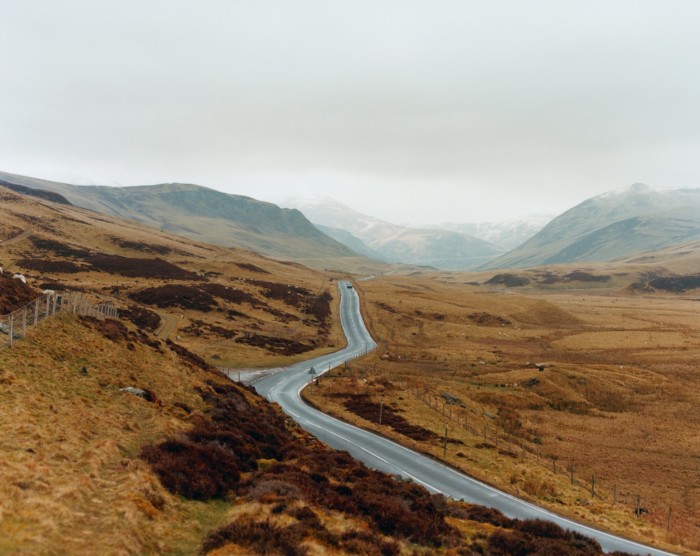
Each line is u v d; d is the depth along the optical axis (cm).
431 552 1719
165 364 3906
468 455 4294
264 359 8719
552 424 6444
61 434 1880
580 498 3553
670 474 4778
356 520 1842
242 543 1442
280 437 3316
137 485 1645
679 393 7781
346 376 7831
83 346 3212
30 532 1177
